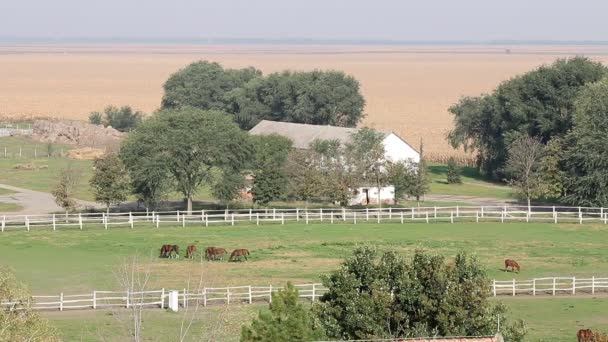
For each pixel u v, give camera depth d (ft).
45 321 272.10
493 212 593.42
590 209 610.24
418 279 264.52
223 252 467.11
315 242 512.63
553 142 650.43
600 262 480.64
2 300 259.60
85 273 431.02
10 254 473.67
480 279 264.93
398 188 653.71
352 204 649.61
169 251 469.16
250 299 378.94
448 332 257.55
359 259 270.05
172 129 597.11
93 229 542.57
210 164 606.96
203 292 360.28
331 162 640.58
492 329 258.98
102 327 333.42
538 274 450.30
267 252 486.38
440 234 541.34
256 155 617.62
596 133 621.31
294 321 237.45
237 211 597.11
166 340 313.53
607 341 308.81
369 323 258.98
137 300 347.36
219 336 296.30
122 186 587.27
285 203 647.56
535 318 365.81
